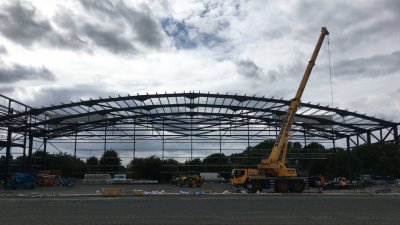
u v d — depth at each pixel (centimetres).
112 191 3444
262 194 3619
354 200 2792
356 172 5984
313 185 4825
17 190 4744
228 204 2453
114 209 2148
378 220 1627
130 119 5925
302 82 4109
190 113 5675
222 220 1630
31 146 6112
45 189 4988
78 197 3306
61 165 6956
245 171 4012
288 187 3944
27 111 4950
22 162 5947
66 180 6031
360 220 1627
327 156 6381
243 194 3612
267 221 1598
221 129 6078
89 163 6619
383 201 2694
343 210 2059
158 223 1541
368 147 6022
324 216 1777
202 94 4994
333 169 6291
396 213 1906
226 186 5641
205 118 5862
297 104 4106
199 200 2834
